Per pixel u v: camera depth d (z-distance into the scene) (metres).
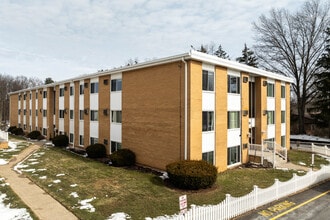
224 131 18.64
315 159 23.27
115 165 19.75
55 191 13.37
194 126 16.19
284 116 27.84
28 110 43.75
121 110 21.66
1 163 20.30
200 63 16.73
